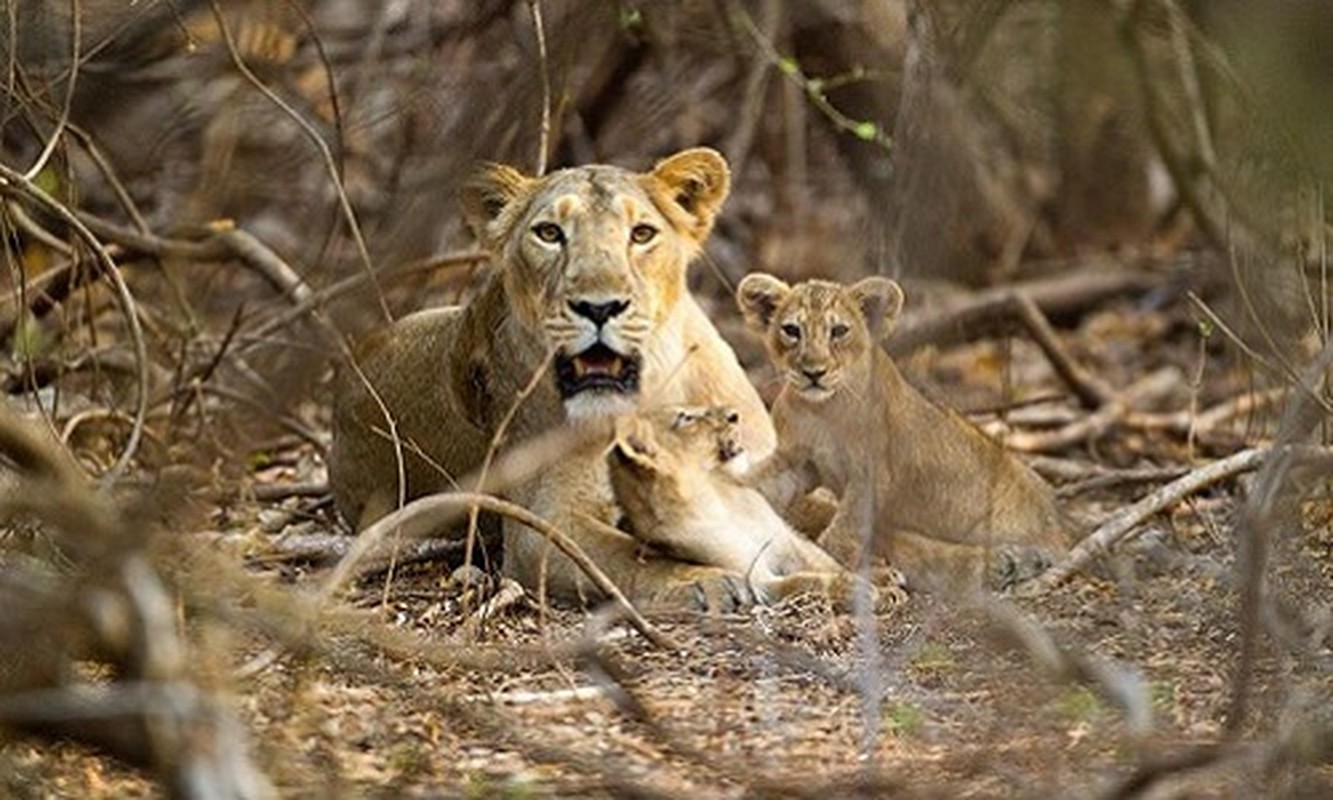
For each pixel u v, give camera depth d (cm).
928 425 1280
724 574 1162
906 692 1006
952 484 1284
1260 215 1382
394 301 1577
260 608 938
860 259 1855
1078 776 872
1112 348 1986
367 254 1476
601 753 928
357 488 1400
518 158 1727
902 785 849
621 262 1207
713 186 1273
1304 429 1201
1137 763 870
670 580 1166
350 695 991
